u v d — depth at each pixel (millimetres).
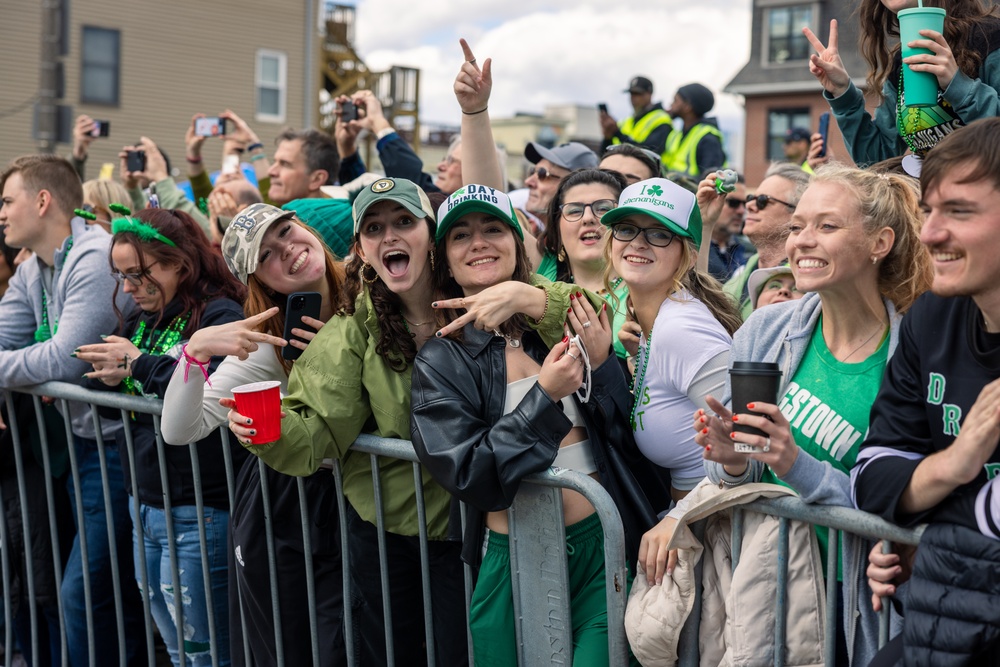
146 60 18453
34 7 17781
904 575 1943
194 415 2713
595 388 2455
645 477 2627
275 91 20062
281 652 2859
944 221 1728
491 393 2414
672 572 2199
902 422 1925
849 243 2037
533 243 3834
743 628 2100
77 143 6207
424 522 2549
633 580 2389
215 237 4930
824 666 2037
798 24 27125
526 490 2363
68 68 17719
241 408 2402
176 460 3125
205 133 6082
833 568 2014
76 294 3494
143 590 3299
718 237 5320
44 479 3812
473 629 2500
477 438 2322
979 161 1668
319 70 21047
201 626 3248
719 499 2092
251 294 2869
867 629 2006
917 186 2152
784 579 2061
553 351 2275
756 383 1903
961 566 1718
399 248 2498
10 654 3893
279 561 2836
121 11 18125
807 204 2102
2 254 4391
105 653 3639
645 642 2191
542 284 2545
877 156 3164
